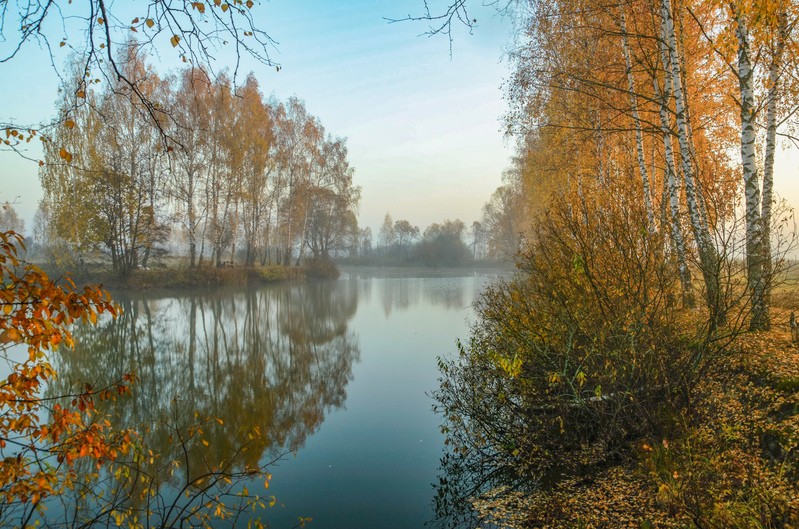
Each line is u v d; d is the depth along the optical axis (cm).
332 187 4206
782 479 376
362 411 850
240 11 268
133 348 1413
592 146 1423
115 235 2608
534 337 629
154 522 484
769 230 510
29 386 285
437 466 620
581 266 536
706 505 382
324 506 526
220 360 1277
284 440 721
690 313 605
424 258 7531
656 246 546
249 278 3388
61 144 2150
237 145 2947
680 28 929
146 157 2473
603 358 542
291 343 1506
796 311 686
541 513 464
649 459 468
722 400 511
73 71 1962
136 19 259
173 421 796
